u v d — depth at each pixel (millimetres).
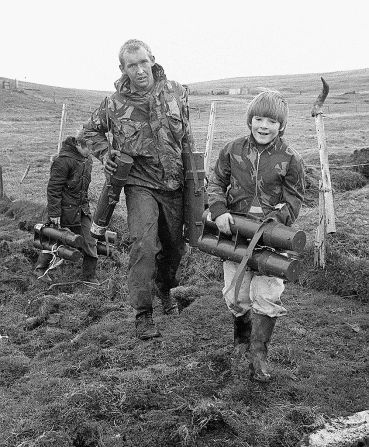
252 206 3949
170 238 5000
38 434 3564
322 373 4141
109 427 3557
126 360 4410
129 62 4543
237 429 3486
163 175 4723
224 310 5258
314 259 6047
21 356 4832
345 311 5332
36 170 16031
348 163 11734
